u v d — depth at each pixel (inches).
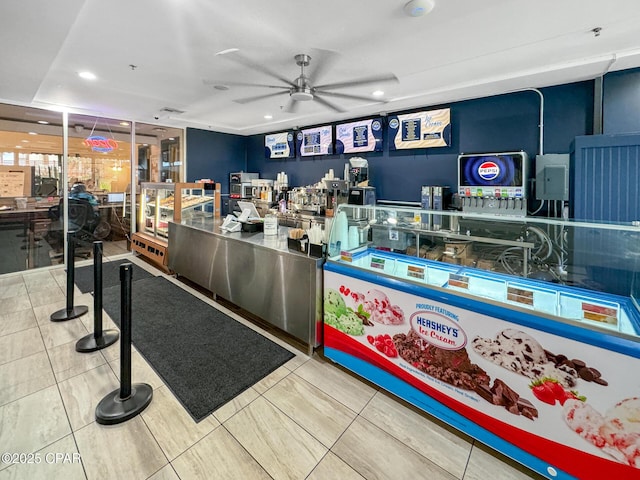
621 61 119.6
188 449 67.9
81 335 116.2
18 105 183.8
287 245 118.3
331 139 233.6
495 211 148.1
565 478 57.9
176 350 107.2
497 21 96.5
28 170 195.3
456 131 177.9
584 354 54.5
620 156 112.8
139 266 208.4
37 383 88.6
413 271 83.4
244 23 97.2
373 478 61.9
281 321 114.6
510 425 63.8
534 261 83.1
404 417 78.5
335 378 93.9
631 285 64.9
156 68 134.0
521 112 156.6
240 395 85.7
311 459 66.1
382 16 93.5
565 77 136.9
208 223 178.1
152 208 223.0
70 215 210.7
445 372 73.2
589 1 86.2
